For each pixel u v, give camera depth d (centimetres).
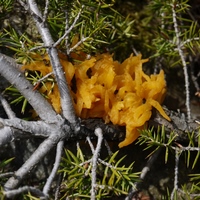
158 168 43
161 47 43
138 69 40
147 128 40
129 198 39
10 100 41
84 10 40
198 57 47
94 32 39
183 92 47
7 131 36
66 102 37
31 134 37
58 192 39
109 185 37
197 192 43
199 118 46
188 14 47
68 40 38
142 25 46
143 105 39
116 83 39
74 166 38
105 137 39
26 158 42
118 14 42
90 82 38
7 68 37
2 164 36
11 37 39
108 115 39
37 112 38
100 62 39
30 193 36
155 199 43
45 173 42
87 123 38
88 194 38
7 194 34
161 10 44
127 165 42
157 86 39
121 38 44
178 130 40
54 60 37
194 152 43
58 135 37
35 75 40
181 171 43
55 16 40
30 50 37
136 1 47
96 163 37
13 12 43
